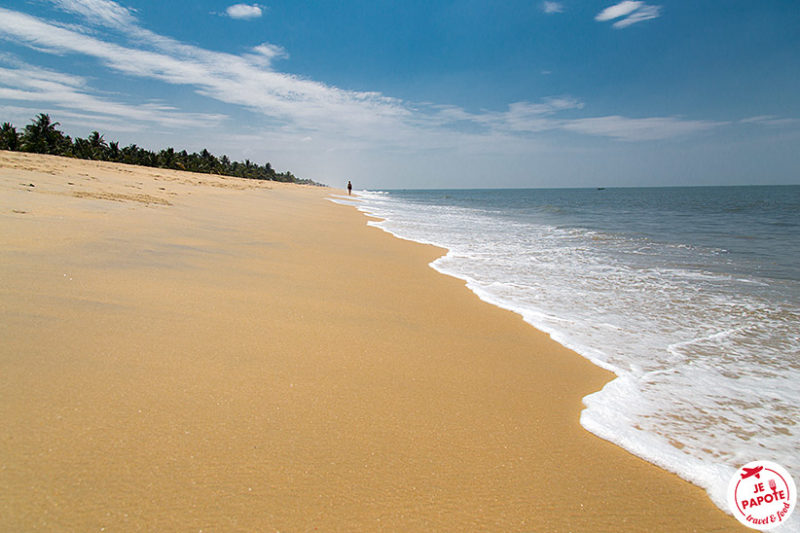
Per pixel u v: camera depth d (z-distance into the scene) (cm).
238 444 232
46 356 288
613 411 326
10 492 179
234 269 621
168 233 809
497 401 324
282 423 257
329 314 477
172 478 201
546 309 600
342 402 292
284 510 193
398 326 471
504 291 695
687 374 401
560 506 219
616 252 1127
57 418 227
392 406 297
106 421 232
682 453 277
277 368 327
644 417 321
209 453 221
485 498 218
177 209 1200
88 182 1461
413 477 226
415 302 584
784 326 541
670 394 360
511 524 204
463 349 426
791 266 938
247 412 263
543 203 4981
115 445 215
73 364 283
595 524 210
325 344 388
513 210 3416
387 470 229
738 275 841
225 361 325
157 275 518
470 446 261
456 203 4938
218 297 473
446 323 505
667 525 214
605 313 588
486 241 1341
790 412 336
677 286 746
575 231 1688
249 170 10188
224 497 195
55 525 168
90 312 371
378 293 609
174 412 250
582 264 946
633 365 418
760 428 312
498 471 240
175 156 7625
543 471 246
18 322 328
